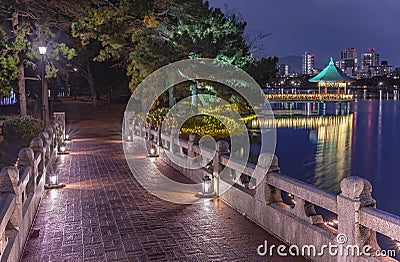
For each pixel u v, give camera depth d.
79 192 9.21
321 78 58.44
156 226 6.72
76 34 17.97
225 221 6.92
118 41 16.84
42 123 19.47
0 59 18.89
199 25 18.31
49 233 6.43
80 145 18.36
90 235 6.33
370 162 24.31
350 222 4.24
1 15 18.94
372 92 147.38
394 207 15.55
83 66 40.41
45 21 19.44
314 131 39.09
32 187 7.30
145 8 15.87
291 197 11.98
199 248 5.74
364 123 46.34
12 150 17.25
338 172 21.64
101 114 38.34
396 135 36.41
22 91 21.41
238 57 19.31
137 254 5.57
